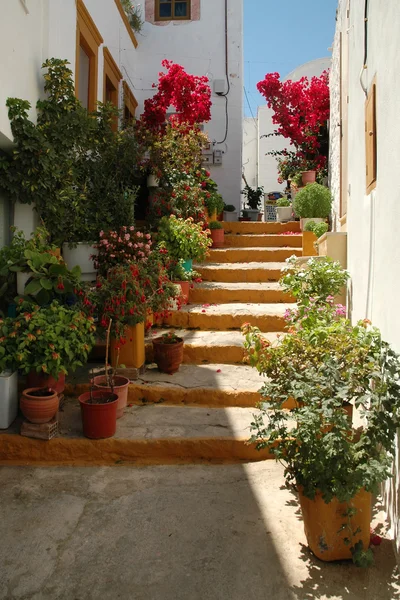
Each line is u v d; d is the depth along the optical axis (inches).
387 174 143.6
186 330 267.6
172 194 348.2
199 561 121.7
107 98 395.5
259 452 173.2
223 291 297.1
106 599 110.1
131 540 129.5
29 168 215.3
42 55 237.8
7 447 172.6
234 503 146.1
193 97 397.7
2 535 131.5
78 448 172.6
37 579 116.2
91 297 206.2
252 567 119.6
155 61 486.9
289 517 139.1
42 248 214.4
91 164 280.2
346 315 239.3
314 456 117.5
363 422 171.5
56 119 234.5
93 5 332.8
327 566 119.8
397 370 119.9
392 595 110.5
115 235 258.7
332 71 392.5
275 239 375.6
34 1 226.4
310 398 120.2
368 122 177.2
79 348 177.2
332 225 371.2
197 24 488.1
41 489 154.4
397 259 130.7
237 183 497.0
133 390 208.4
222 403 205.3
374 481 111.1
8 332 175.8
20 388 201.9
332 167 386.9
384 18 146.4
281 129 469.1
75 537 130.8
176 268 291.0
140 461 172.6
